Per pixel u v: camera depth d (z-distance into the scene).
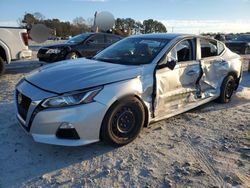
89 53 11.17
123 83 3.92
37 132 3.59
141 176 3.41
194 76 5.12
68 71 4.07
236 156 3.90
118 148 4.04
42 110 3.53
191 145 4.21
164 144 4.21
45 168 3.53
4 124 4.70
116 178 3.37
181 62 4.90
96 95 3.67
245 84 8.77
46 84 3.75
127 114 4.01
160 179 3.35
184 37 5.09
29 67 11.51
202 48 5.46
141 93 4.12
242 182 3.31
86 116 3.60
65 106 3.54
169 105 4.68
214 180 3.34
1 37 8.76
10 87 7.47
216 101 6.26
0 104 5.78
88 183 3.26
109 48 5.33
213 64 5.65
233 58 6.32
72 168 3.55
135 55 4.70
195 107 5.46
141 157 3.83
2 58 8.97
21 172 3.43
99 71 4.04
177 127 4.86
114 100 3.78
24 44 9.19
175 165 3.65
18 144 4.05
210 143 4.29
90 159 3.76
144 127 4.48
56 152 3.90
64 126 3.55
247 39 20.95
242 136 4.55
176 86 4.76
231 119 5.33
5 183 3.23
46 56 10.72
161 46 4.74
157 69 4.39
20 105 3.89
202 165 3.66
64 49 10.61
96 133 3.74
